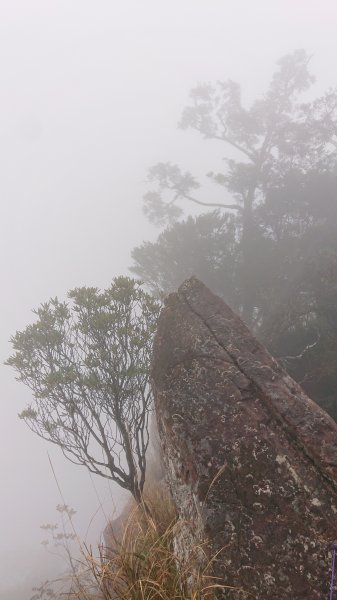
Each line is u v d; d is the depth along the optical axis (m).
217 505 3.10
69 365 5.43
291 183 14.45
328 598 2.53
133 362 5.40
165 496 4.70
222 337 4.14
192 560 2.95
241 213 16.83
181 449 3.54
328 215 13.96
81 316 5.50
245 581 2.77
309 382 8.31
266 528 2.90
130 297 5.60
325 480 2.97
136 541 3.39
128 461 5.28
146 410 5.47
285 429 3.31
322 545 2.71
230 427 3.45
